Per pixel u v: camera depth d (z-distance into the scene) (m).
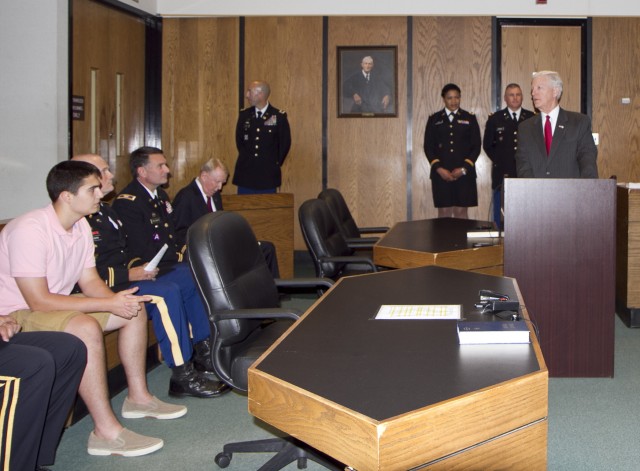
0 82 5.08
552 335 3.48
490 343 1.72
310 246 3.62
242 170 6.57
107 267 3.17
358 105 7.09
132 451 2.63
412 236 3.98
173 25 7.06
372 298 2.28
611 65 6.95
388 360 1.61
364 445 1.27
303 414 1.42
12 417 2.14
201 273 2.34
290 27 7.04
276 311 2.29
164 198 4.06
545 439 1.51
